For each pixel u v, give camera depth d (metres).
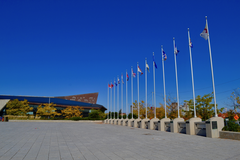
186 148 10.52
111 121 44.91
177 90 22.14
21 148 10.08
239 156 8.42
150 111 48.44
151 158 8.09
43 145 11.19
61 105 75.12
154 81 28.06
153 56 28.17
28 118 60.44
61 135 16.84
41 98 78.94
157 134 18.47
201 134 17.27
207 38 18.02
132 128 27.80
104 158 8.04
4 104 61.00
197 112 33.81
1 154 8.52
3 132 18.58
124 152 9.34
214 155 8.67
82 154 8.80
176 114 38.25
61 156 8.31
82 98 90.00
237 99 29.70
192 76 19.84
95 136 16.44
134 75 34.91
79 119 57.09
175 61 23.11
